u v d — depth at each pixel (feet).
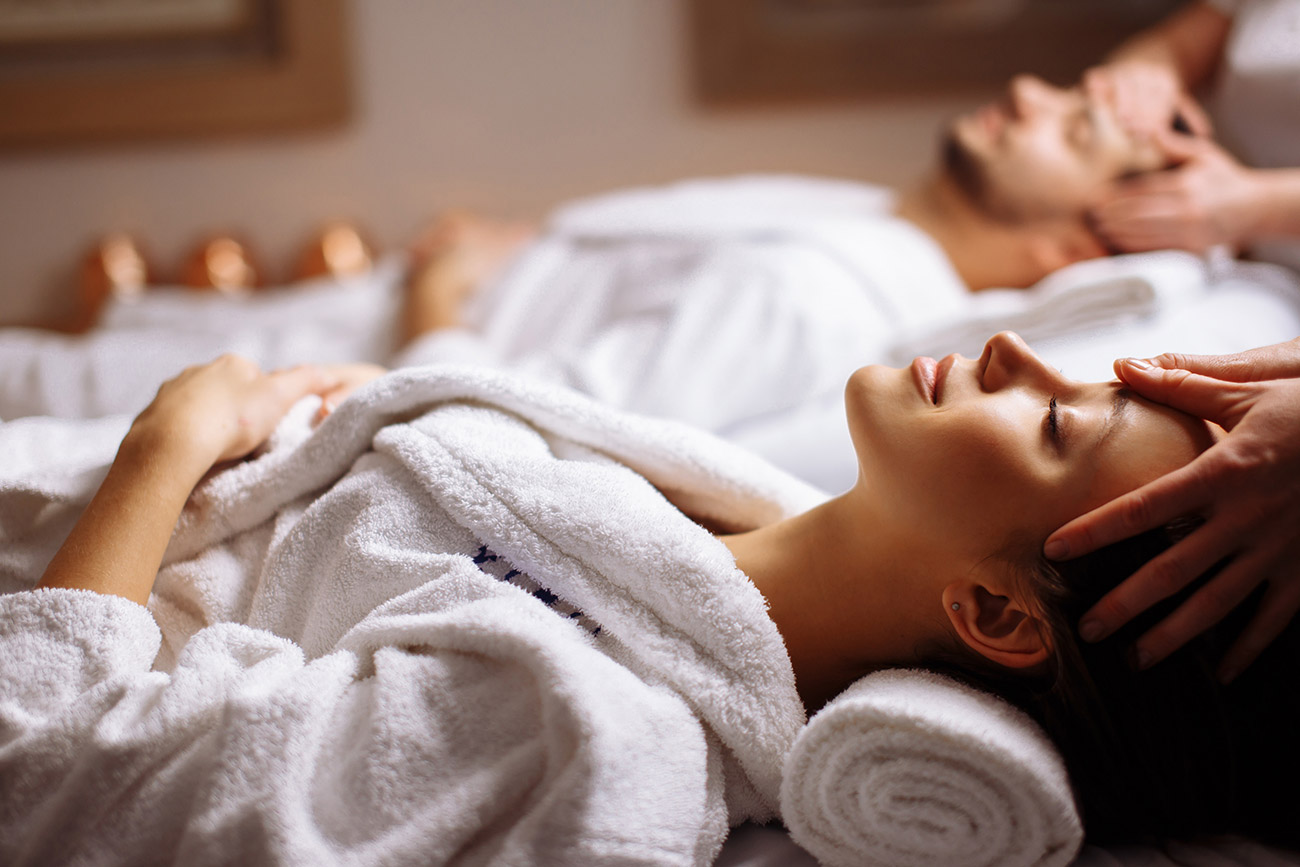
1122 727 1.94
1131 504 1.80
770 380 3.96
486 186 6.87
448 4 6.60
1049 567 1.90
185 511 2.32
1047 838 1.77
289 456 2.35
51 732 1.77
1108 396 2.02
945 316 4.26
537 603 2.00
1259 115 5.12
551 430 2.49
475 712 1.82
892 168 6.87
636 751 1.80
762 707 1.99
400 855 1.68
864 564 2.14
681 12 6.64
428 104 6.73
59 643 1.93
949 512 2.00
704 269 4.25
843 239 4.46
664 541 2.08
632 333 4.20
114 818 1.74
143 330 5.29
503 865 1.67
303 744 1.73
